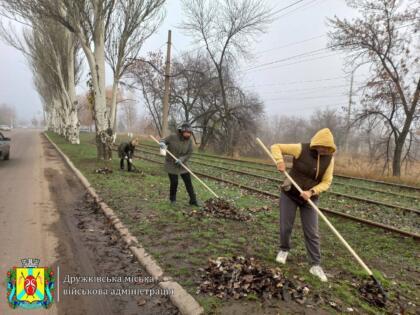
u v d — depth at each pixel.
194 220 5.73
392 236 5.60
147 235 4.98
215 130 29.98
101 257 4.29
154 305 3.19
